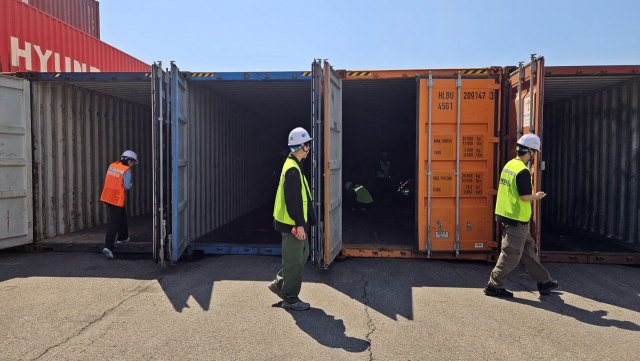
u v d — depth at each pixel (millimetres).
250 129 10602
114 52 12109
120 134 8898
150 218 9094
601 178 7062
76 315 3832
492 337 3406
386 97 8984
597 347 3221
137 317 3799
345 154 14500
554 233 7379
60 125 6930
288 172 3762
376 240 6809
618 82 6414
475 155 5629
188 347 3203
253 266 5555
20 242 6156
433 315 3891
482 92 5586
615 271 5359
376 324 3678
